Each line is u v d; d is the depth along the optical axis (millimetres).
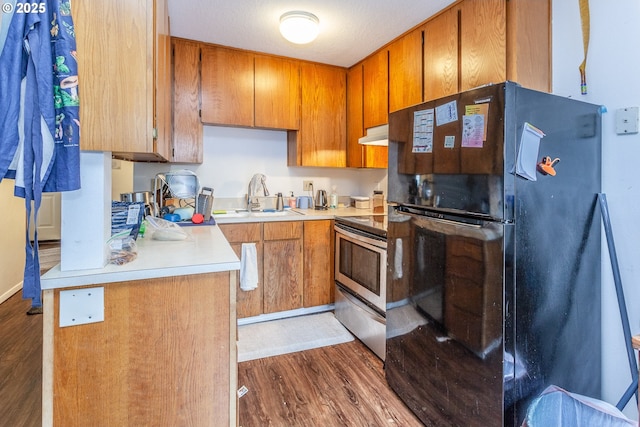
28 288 890
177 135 2625
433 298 1531
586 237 1471
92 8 951
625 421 1002
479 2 1791
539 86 1688
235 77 2771
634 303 1456
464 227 1356
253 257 2346
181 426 1077
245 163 3143
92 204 1001
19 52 828
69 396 961
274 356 2203
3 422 1578
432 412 1533
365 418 1628
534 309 1292
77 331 961
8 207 3227
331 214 2904
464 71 1886
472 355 1332
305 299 2832
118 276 982
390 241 1854
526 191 1250
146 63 992
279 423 1586
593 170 1493
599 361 1557
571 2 1631
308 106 3053
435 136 1479
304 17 2078
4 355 2197
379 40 2514
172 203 2721
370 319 2242
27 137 839
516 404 1249
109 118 968
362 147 2979
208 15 2184
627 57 1447
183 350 1069
